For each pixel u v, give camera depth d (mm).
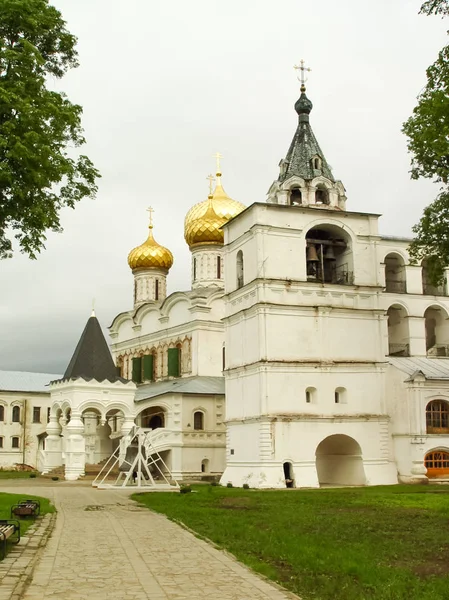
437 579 14680
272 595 13055
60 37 29141
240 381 50938
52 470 62031
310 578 14805
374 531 21750
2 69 27031
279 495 37281
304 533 21266
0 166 25000
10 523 18875
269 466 46812
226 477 50812
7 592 12766
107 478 56500
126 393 60406
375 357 51375
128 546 18688
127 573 14945
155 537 20516
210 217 72750
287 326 49156
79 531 21703
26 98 26109
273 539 19781
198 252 72875
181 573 15023
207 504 31906
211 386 63312
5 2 26828
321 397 49156
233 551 18000
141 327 76062
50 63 29797
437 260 35594
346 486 48656
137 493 39344
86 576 14555
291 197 55188
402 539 20031
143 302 78562
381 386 51219
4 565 15359
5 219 27359
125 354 78375
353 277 52125
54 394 62500
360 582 14508
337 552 17453
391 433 51219
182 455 59625
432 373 51938
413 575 15031
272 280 49156
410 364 53844
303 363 48906
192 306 66812
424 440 49406
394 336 59406
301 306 49625
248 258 51094
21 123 26094
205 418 61562
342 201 54969
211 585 13867
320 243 52406
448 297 59688
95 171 29891
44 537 19891
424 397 50094
